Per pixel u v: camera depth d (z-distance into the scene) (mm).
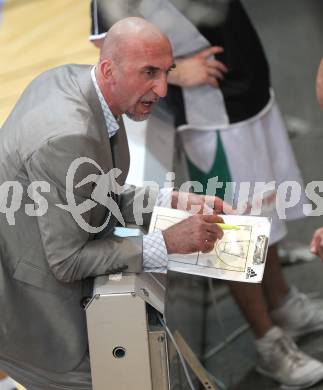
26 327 6742
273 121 9648
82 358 6887
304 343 10039
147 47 6223
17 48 11297
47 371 6977
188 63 8828
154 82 6336
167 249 6539
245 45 9086
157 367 6473
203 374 7582
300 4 18844
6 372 7121
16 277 6582
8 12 12445
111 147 6840
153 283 6594
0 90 10180
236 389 9516
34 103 6504
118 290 6230
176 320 9422
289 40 17344
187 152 9477
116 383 6473
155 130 8945
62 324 6719
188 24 8648
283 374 9375
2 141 6508
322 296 10719
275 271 9914
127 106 6457
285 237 11961
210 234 6605
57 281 6586
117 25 6336
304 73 16047
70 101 6281
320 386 9312
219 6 8711
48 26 11766
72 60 10516
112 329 6297
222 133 9172
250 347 10203
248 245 6895
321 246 7641
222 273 6738
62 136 6031
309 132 14211
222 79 8992
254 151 9266
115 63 6270
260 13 18703
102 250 6336
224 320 10844
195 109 9148
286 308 10055
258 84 9250
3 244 6559
